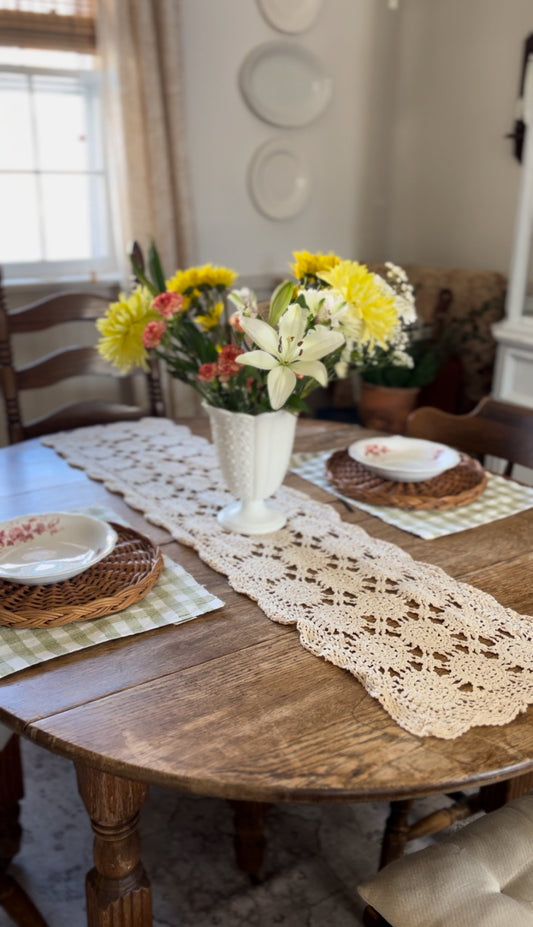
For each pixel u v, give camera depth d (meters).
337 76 3.23
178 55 2.72
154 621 1.07
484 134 3.13
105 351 1.29
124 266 2.84
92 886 0.99
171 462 1.71
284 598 1.14
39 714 0.88
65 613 1.04
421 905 0.98
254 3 2.95
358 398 3.39
